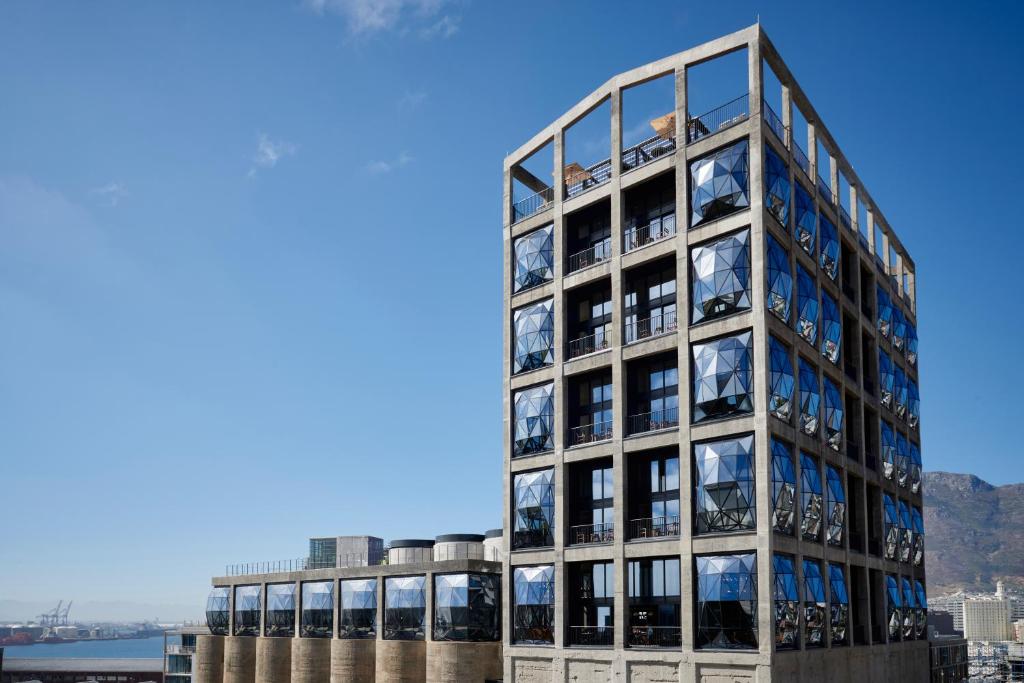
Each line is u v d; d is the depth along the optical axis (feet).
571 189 184.24
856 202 201.46
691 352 151.84
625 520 155.94
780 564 139.64
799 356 156.46
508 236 192.13
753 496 139.54
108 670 528.63
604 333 172.45
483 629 209.15
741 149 150.82
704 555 143.54
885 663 187.32
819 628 150.61
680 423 150.00
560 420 171.12
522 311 185.37
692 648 141.28
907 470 225.35
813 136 173.88
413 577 224.74
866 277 211.00
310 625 256.73
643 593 154.30
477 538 258.98
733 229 149.18
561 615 163.02
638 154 171.32
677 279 155.12
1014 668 541.34
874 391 204.95
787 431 147.23
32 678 526.57
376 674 225.76
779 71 160.97
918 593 221.87
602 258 175.32
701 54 158.71
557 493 168.66
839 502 165.27
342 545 319.06
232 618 289.12
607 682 153.17
